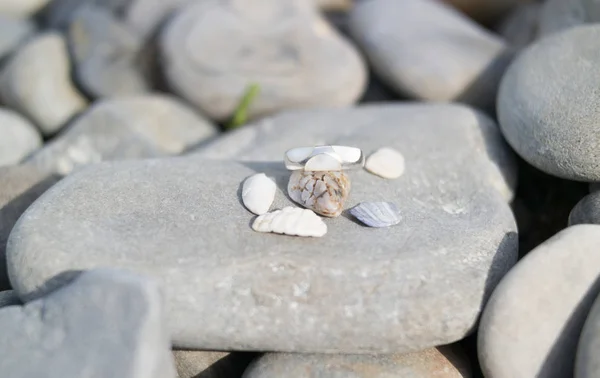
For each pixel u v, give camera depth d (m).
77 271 0.25
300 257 0.25
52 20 0.48
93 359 0.23
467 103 0.36
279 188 0.28
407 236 0.26
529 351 0.25
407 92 0.37
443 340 0.25
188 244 0.26
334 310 0.25
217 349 0.26
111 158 0.35
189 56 0.38
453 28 0.38
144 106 0.37
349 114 0.34
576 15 0.35
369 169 0.29
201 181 0.28
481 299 0.25
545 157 0.28
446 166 0.30
